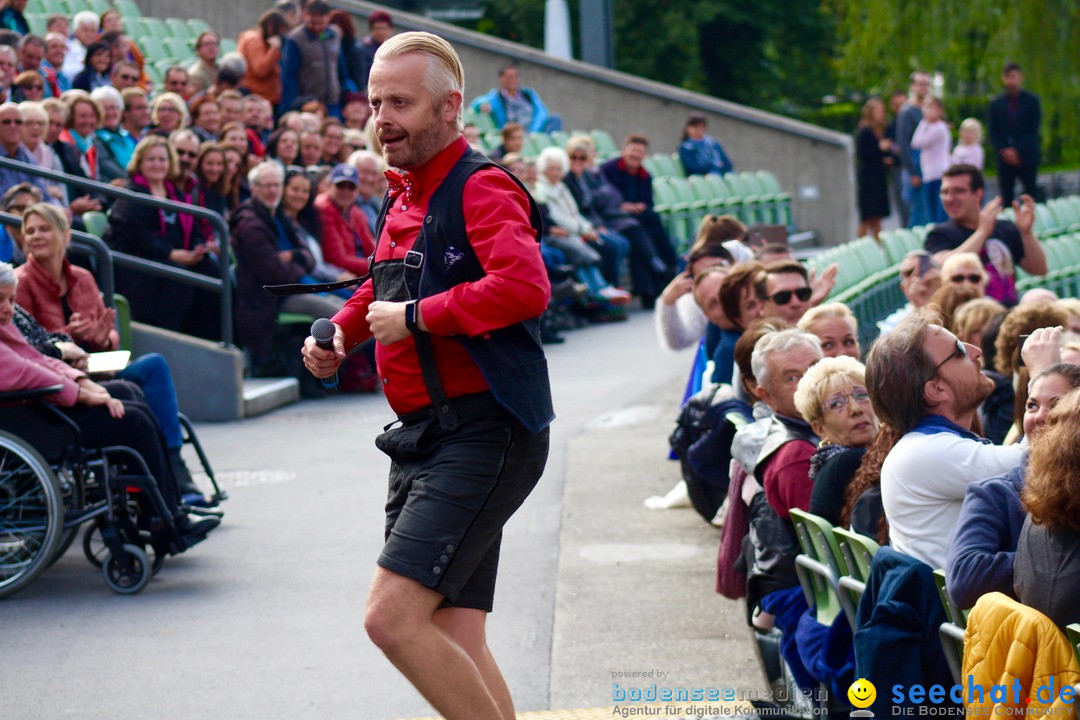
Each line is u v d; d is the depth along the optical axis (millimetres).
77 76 18328
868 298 14336
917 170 25891
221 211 15164
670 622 7645
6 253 11680
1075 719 4016
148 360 9250
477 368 4492
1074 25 39094
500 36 55094
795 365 6445
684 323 10719
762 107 55031
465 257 4465
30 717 6387
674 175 26391
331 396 15539
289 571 8695
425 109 4477
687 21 51625
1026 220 12586
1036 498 4293
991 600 4320
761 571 6211
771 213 26688
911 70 42438
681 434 8734
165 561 9016
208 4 28688
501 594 8258
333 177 15758
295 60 20938
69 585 8523
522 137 21359
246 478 11336
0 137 13430
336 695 6621
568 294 18969
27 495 8297
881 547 5059
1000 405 7316
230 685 6770
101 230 14117
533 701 6520
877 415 5418
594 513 10148
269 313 14641
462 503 4469
